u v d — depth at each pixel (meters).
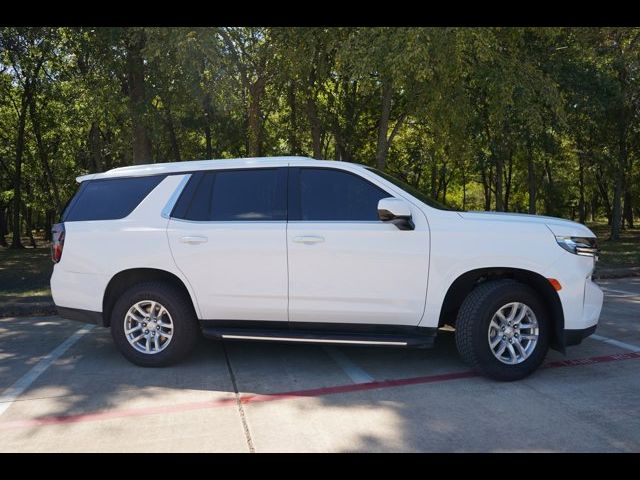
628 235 27.69
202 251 5.07
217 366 5.31
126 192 5.46
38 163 26.38
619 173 21.77
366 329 4.93
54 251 5.54
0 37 13.82
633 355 5.47
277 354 5.68
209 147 19.61
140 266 5.19
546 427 3.79
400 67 8.77
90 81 12.34
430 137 16.12
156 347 5.29
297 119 18.55
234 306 5.07
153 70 11.15
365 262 4.80
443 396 4.40
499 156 17.95
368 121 19.58
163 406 4.31
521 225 4.74
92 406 4.34
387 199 4.60
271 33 11.21
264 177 5.20
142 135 12.16
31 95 20.98
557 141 19.62
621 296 8.99
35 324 7.51
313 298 4.91
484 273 4.82
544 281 4.70
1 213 28.75
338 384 4.74
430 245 4.73
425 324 4.82
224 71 11.00
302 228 4.91
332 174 5.09
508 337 4.74
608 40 16.73
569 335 4.70
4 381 4.99
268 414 4.11
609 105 16.23
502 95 10.89
